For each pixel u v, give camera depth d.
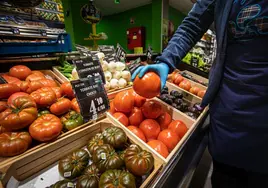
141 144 0.85
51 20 1.28
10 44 1.02
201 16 0.90
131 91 1.19
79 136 0.85
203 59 2.90
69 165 0.68
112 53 1.77
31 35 1.12
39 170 0.73
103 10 5.78
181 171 1.20
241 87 0.70
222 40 0.76
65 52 1.41
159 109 1.09
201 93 1.71
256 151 0.72
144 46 5.63
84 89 0.90
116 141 0.78
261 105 0.66
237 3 0.68
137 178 0.69
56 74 1.34
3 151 0.64
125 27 6.14
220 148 0.83
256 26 0.62
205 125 1.75
